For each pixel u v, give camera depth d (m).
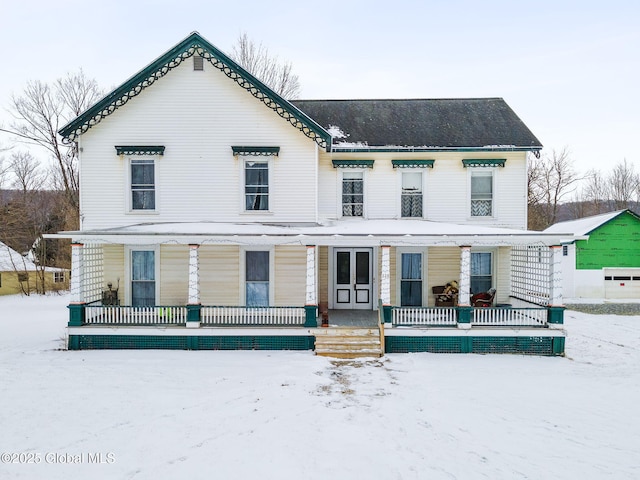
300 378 9.09
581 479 5.34
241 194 13.10
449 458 5.81
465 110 16.30
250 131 13.06
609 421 7.09
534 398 8.10
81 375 9.30
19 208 36.41
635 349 12.09
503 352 11.45
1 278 30.84
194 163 13.08
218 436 6.39
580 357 11.17
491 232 11.84
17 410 7.38
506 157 14.46
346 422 6.92
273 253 13.05
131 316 12.16
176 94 13.01
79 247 11.65
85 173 13.04
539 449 6.11
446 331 11.41
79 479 5.27
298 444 6.14
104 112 12.88
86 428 6.67
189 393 8.20
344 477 5.31
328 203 14.67
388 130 15.16
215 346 11.52
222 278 13.09
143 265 13.22
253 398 7.93
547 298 11.92
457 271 14.29
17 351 11.41
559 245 11.42
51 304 24.91
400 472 5.44
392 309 11.50
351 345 11.09
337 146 14.09
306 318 11.59
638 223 24.28
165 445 6.11
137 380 8.96
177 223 12.88
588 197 61.84
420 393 8.31
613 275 24.50
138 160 13.15
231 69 12.83
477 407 7.62
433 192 14.59
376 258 14.71
